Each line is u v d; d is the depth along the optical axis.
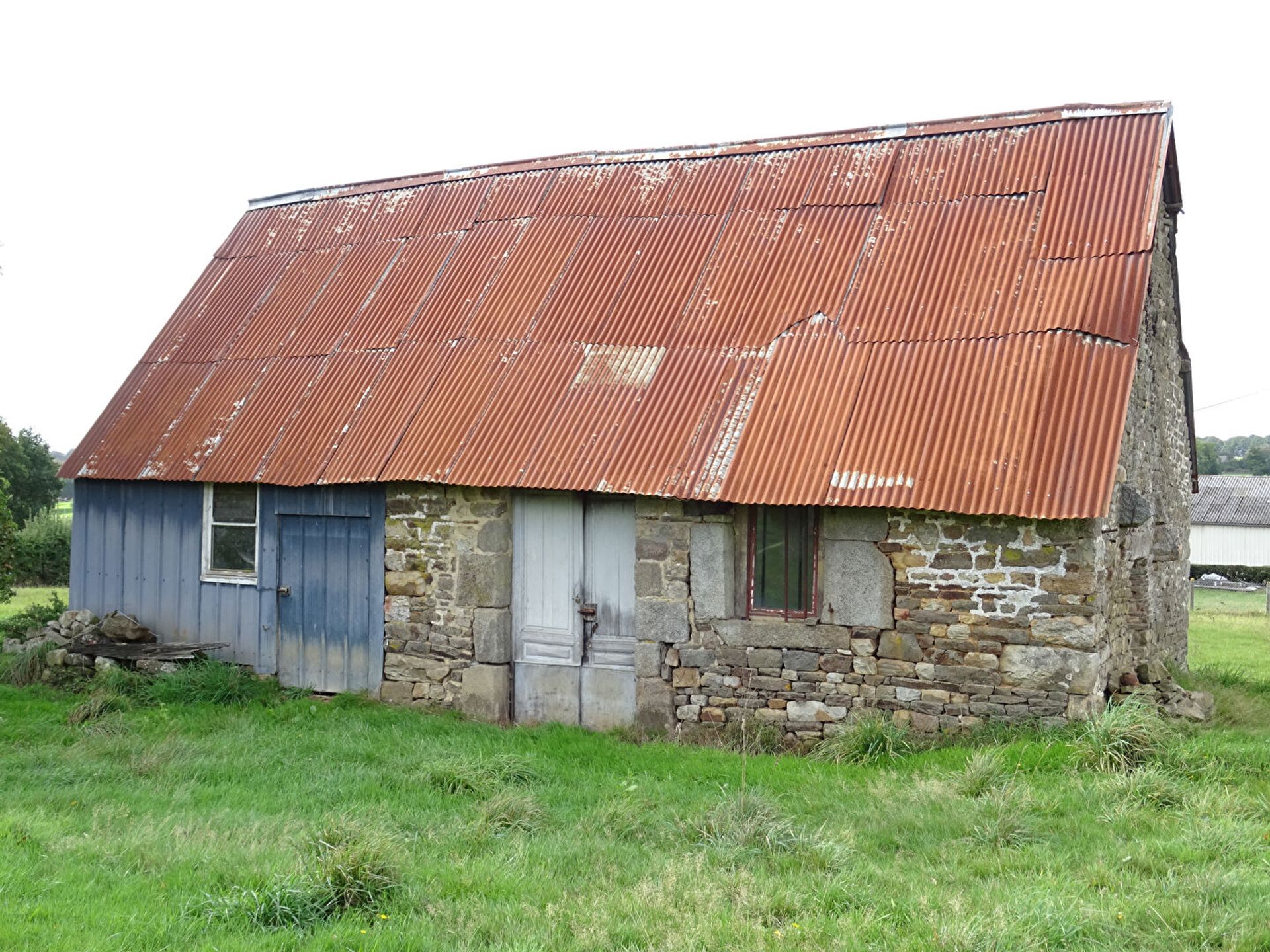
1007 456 9.45
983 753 8.71
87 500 14.06
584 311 12.58
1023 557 9.36
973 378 10.13
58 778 8.62
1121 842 6.84
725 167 13.78
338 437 12.38
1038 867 6.48
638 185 14.07
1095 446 9.25
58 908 5.70
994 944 5.19
